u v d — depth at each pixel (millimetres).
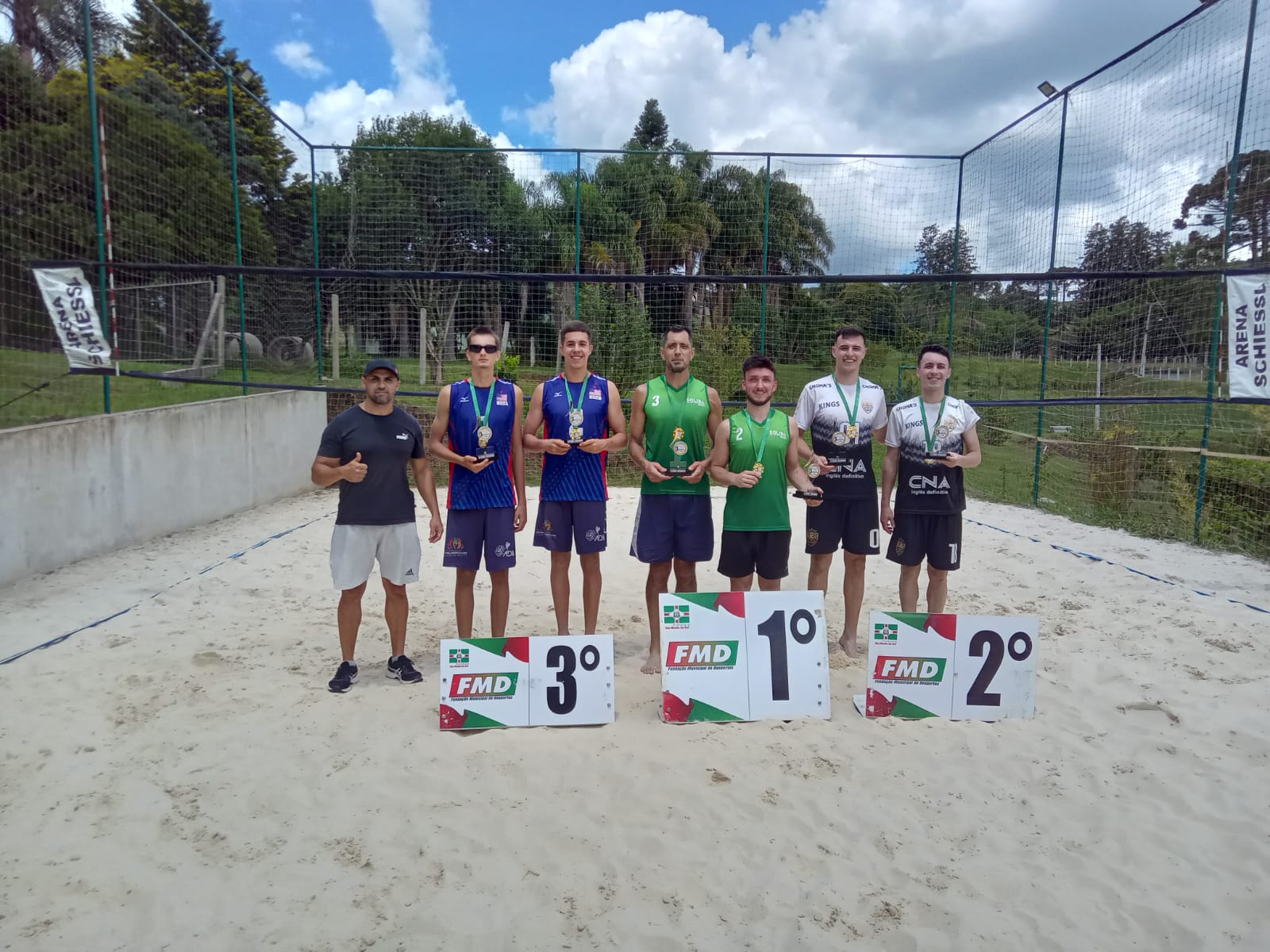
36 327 7871
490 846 2752
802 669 3855
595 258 12727
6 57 8375
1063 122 8727
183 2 27984
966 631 3859
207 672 4266
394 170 13062
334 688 4035
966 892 2561
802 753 3451
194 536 7398
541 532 4289
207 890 2508
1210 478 8125
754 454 4172
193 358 10531
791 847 2773
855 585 4668
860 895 2535
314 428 10211
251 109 11320
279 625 5070
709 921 2398
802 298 11734
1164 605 5703
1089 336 9438
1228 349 5918
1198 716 3867
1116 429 9312
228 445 8367
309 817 2918
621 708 3906
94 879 2553
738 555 4301
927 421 4387
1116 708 3971
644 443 4348
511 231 13008
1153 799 3133
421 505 9125
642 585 6215
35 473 5945
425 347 12672
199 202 10445
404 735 3570
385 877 2578
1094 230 8758
